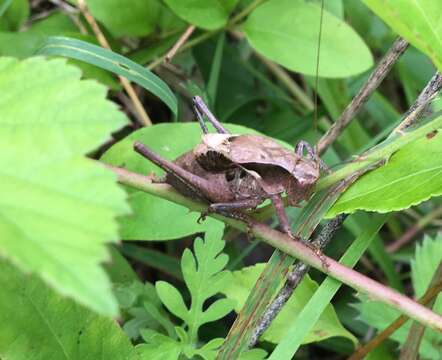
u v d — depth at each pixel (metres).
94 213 0.12
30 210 0.11
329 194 0.17
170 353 0.18
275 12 0.24
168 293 0.18
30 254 0.10
